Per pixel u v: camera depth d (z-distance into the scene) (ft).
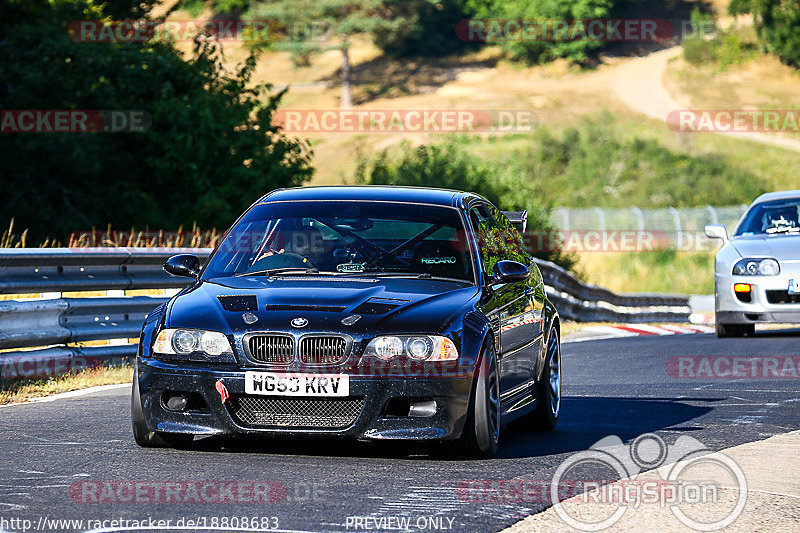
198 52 307.37
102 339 131.34
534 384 90.22
